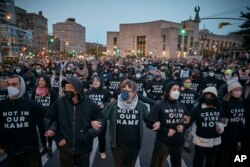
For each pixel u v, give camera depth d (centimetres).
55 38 4225
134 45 11481
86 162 343
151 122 400
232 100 438
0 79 631
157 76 811
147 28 10888
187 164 525
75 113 336
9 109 354
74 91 330
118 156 393
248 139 361
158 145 407
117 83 913
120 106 392
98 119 349
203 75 1399
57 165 514
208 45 12706
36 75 1173
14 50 10038
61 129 339
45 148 559
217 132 404
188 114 425
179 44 10000
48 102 584
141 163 529
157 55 10381
